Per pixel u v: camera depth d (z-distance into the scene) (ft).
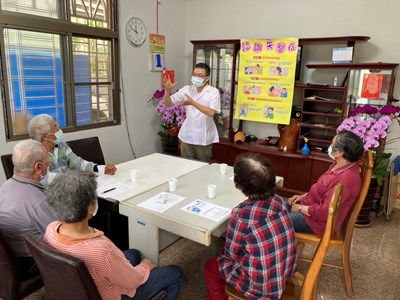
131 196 6.50
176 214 5.71
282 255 4.34
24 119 10.22
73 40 11.16
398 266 8.14
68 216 3.75
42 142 7.34
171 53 14.93
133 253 6.08
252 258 4.32
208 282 5.36
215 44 13.46
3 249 4.87
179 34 15.15
